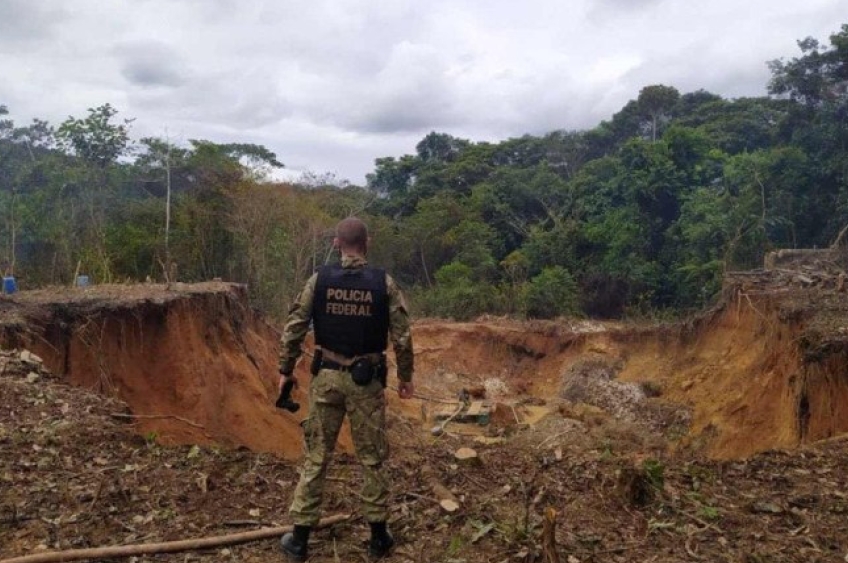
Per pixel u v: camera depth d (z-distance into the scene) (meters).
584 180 38.28
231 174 26.20
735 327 19.41
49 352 10.55
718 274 27.31
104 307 11.80
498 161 53.88
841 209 25.75
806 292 15.94
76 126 24.53
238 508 5.04
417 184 49.34
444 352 26.56
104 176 24.73
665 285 31.39
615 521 5.05
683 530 4.91
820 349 11.30
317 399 4.19
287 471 5.76
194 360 12.66
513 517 5.00
